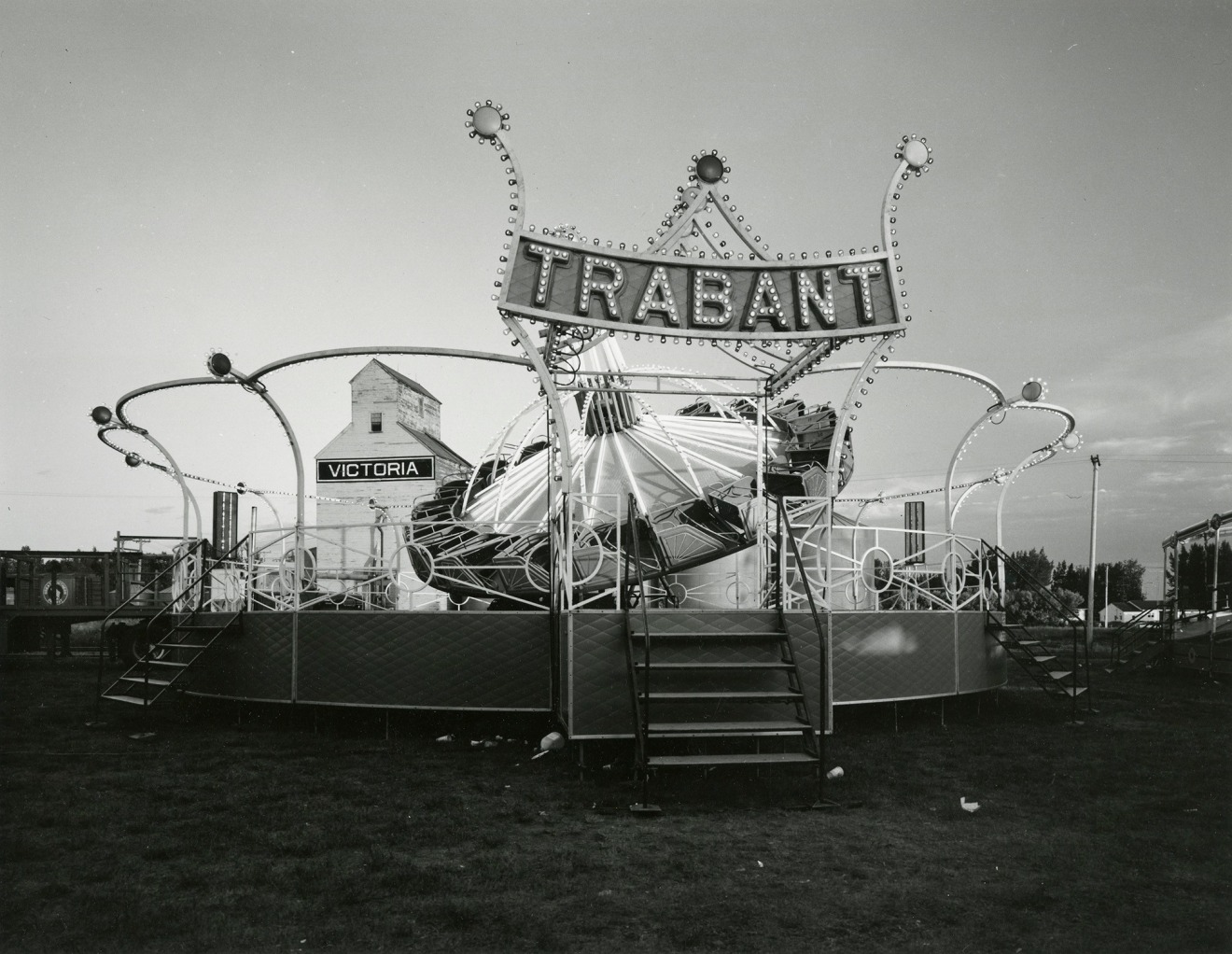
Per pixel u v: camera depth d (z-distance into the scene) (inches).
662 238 428.5
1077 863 275.9
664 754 425.1
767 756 353.4
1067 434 681.6
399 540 534.9
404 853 283.9
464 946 212.5
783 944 215.0
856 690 492.4
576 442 606.2
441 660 480.1
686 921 227.9
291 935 218.2
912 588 598.2
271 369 534.6
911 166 448.5
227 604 596.1
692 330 427.5
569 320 414.9
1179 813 337.4
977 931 223.9
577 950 210.2
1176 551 1038.4
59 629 1077.1
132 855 282.5
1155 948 213.8
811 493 564.1
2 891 249.9
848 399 455.5
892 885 256.1
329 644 503.2
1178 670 957.2
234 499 917.8
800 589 511.5
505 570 529.7
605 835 304.7
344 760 430.0
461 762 425.7
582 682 401.4
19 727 527.2
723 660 411.8
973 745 472.1
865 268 443.8
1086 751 456.1
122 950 210.1
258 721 547.8
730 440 611.2
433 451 1444.4
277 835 301.7
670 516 534.6
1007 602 745.6
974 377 611.8
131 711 586.2
